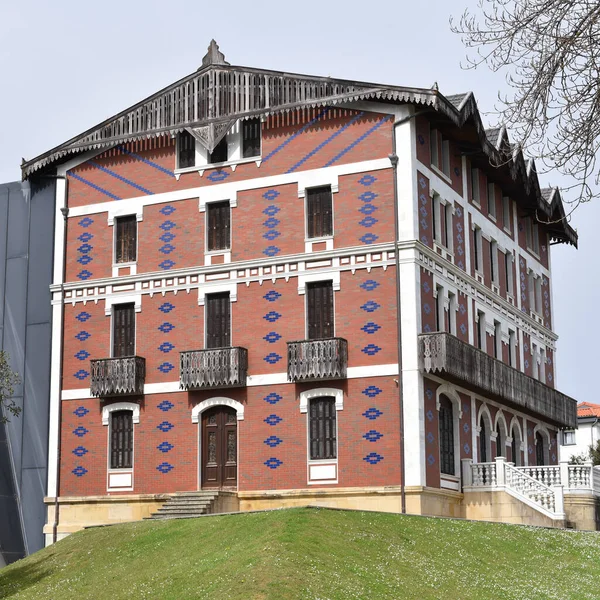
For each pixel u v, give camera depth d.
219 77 42.41
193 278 41.84
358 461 38.06
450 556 28.84
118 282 43.06
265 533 28.09
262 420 39.78
